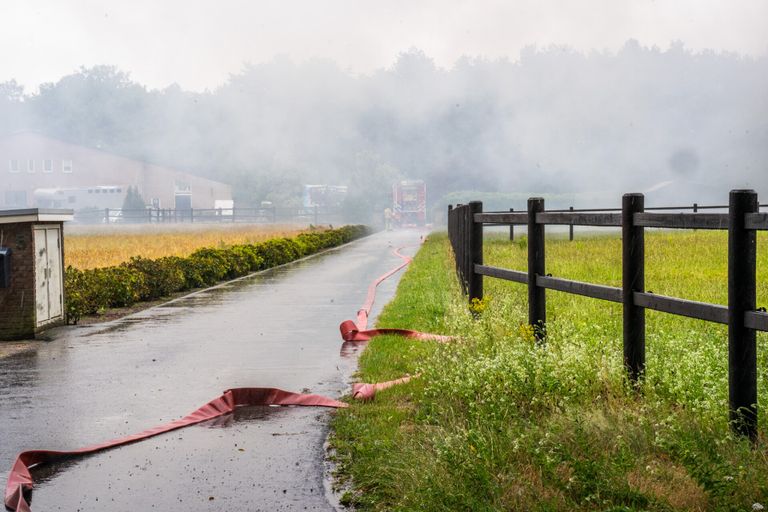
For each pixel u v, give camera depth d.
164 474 5.75
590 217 7.73
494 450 5.13
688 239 26.08
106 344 11.87
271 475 5.66
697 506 4.40
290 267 27.95
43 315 13.02
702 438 5.00
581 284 7.80
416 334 11.54
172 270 18.95
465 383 6.80
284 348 11.23
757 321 5.17
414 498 4.66
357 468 5.55
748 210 5.29
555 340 8.09
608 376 6.56
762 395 5.73
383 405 7.40
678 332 9.17
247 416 7.45
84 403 8.07
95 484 5.56
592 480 4.52
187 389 8.63
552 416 5.79
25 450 6.29
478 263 12.23
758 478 4.49
